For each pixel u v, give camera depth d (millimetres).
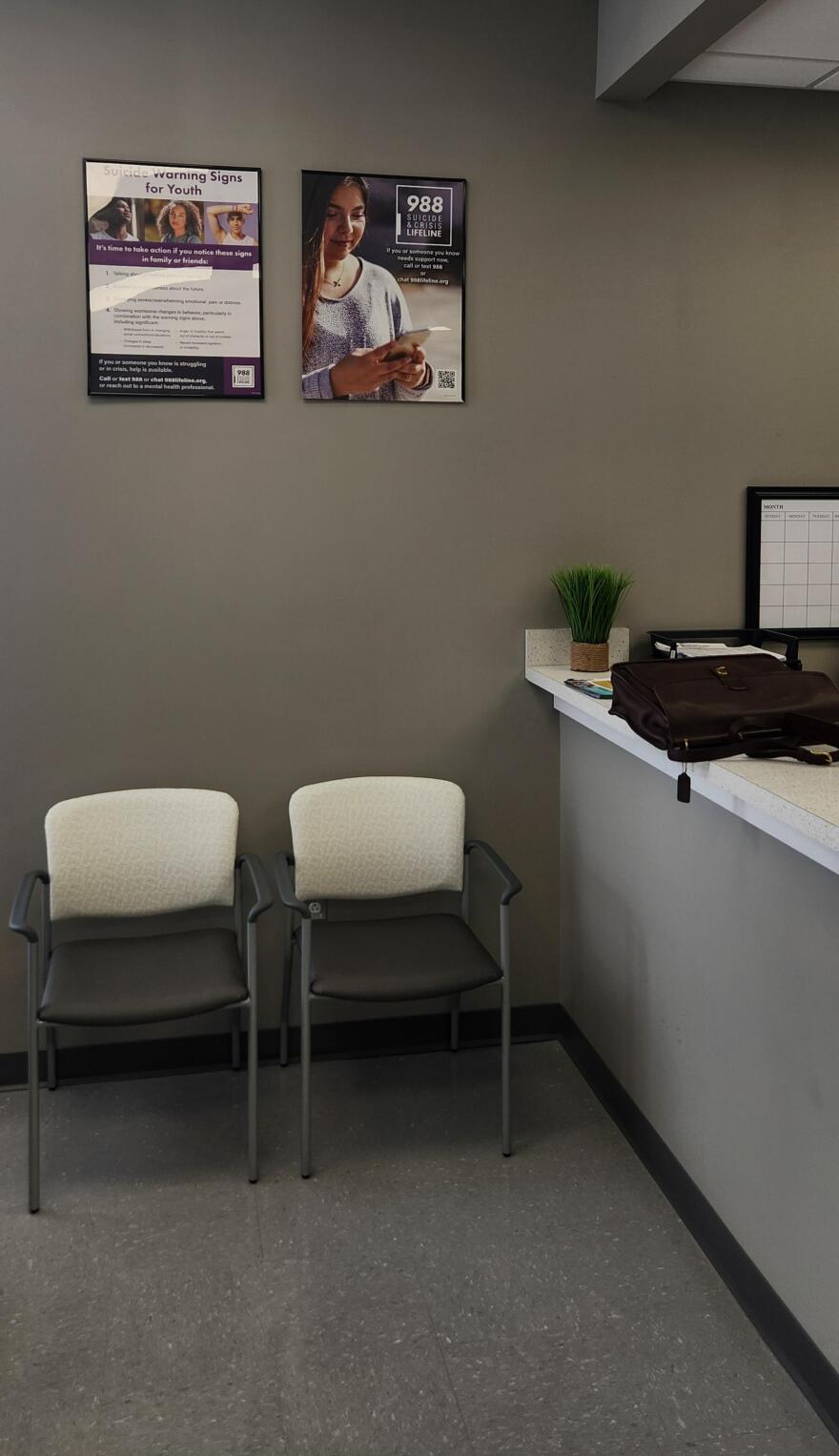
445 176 2631
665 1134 2344
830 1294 1733
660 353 2779
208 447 2623
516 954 2984
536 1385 1808
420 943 2525
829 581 2928
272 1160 2428
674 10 2229
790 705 1924
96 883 2547
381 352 2664
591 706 2373
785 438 2867
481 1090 2740
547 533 2803
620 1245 2158
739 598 2910
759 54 2506
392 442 2703
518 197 2670
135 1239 2166
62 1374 1829
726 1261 2059
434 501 2742
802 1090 1803
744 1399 1784
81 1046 2770
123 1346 1890
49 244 2486
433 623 2791
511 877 2467
